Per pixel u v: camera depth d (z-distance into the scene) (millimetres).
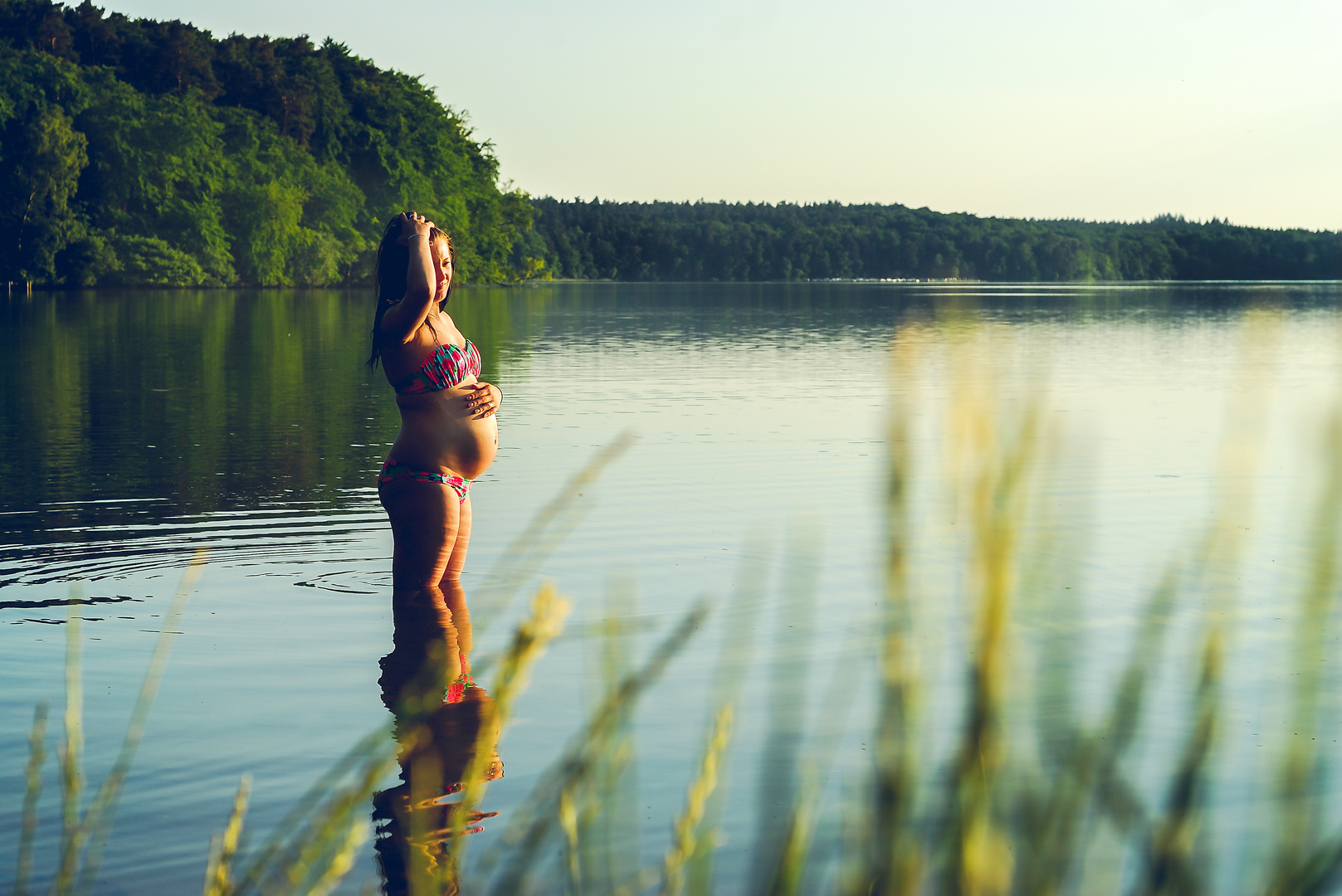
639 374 19625
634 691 1357
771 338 30797
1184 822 990
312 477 9336
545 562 6453
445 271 5906
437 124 99688
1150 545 6648
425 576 5754
